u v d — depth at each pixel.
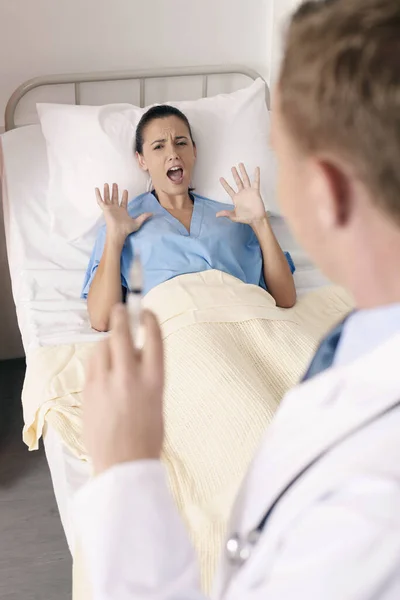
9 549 1.87
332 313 1.99
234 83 2.72
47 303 1.99
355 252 0.46
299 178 0.47
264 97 2.47
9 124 2.45
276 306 1.88
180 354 1.57
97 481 0.52
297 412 0.51
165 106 2.19
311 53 0.43
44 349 1.79
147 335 0.56
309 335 1.70
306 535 0.43
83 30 2.47
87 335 1.88
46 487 2.07
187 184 2.15
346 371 0.49
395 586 0.40
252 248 2.12
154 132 2.14
